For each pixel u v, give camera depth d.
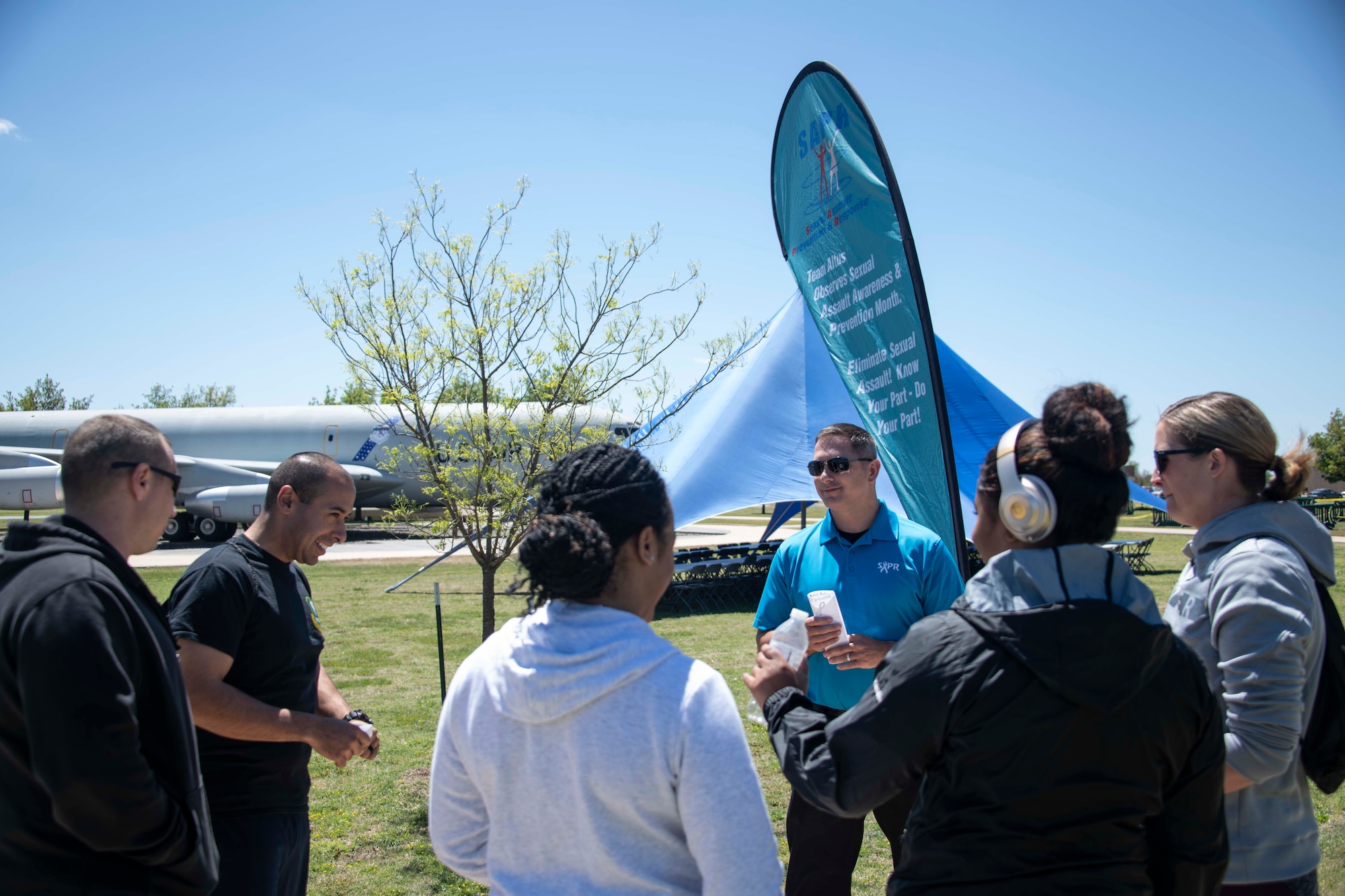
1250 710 1.64
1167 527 32.12
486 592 4.93
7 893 1.58
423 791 5.01
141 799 1.55
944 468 2.90
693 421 8.52
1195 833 1.38
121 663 1.59
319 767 5.44
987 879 1.32
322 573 16.67
